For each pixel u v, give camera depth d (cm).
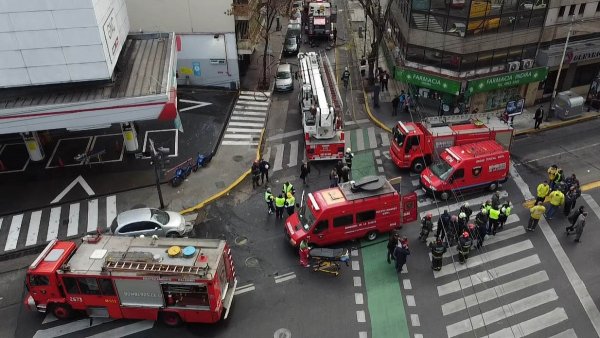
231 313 1927
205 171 2850
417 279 2073
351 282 2069
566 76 3462
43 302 1847
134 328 1861
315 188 2705
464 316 1892
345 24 5303
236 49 3738
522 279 2056
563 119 3281
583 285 2019
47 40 2278
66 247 1873
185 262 1748
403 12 3475
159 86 2575
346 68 4200
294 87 3978
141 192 2658
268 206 2495
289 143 3183
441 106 3372
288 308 1947
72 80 2428
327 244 2227
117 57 2688
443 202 2552
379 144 3123
